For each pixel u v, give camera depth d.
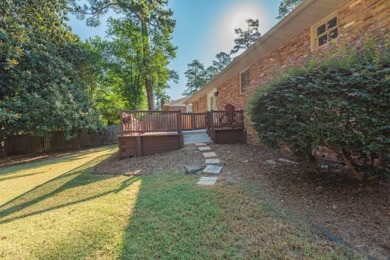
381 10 4.16
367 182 3.64
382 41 3.05
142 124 8.00
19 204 4.22
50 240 2.71
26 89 11.56
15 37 8.62
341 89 2.89
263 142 4.27
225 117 9.12
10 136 13.69
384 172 3.19
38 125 11.88
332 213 3.01
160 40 19.62
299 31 6.37
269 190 3.85
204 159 6.20
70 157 10.93
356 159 3.46
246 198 3.49
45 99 11.84
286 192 3.76
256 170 5.03
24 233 2.92
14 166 9.55
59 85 12.99
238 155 6.47
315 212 3.06
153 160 6.80
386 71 2.61
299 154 4.17
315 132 3.12
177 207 3.32
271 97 3.77
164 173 5.37
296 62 4.10
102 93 21.59
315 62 3.36
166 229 2.76
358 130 2.83
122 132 7.79
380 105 2.72
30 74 11.40
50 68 12.32
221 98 12.74
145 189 4.29
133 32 19.80
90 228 2.91
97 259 2.30
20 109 10.84
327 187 3.81
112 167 6.62
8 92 11.27
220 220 2.88
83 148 15.62
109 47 20.53
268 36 6.66
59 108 12.11
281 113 3.55
